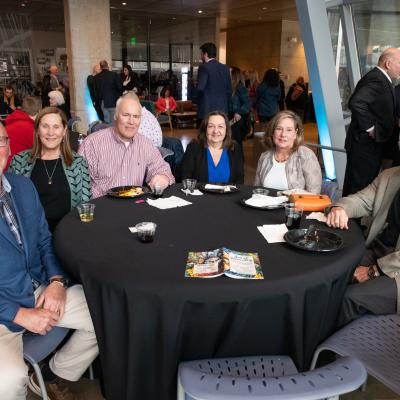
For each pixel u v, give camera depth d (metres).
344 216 1.75
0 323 1.41
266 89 6.63
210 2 9.62
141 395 1.30
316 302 1.30
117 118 2.43
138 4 9.98
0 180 1.54
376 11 4.91
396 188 1.88
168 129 9.81
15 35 10.49
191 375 0.90
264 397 0.81
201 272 1.26
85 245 1.48
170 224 1.73
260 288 1.19
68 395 1.62
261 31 13.52
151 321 1.21
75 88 8.54
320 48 4.30
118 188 2.26
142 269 1.28
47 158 2.17
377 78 3.36
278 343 1.30
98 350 1.45
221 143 2.75
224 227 1.69
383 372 1.21
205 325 1.22
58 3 9.70
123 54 12.17
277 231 1.64
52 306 1.46
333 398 0.90
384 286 1.51
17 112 3.25
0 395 1.25
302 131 2.46
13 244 1.47
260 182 2.57
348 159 3.76
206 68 4.89
